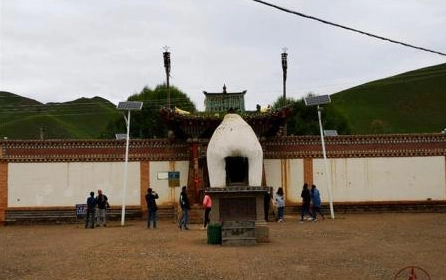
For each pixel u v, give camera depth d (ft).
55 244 82.89
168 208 132.87
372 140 136.67
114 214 131.64
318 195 116.47
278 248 72.02
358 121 416.87
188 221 119.96
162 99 270.67
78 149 132.77
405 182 136.15
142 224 119.96
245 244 75.51
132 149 133.90
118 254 69.36
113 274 56.03
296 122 247.29
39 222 129.49
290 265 59.31
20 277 55.26
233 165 81.87
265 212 82.38
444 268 57.21
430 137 137.18
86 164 132.77
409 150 136.87
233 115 81.41
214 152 78.54
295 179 135.23
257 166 79.05
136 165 133.80
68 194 131.64
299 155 135.74
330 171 136.05
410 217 120.67
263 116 129.90
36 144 131.95
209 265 59.98
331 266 58.65
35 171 131.54
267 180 134.72
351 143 136.67
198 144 130.93
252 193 77.51
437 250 69.15
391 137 136.98
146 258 65.67
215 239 77.36
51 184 131.54
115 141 133.49
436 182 136.15
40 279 54.13
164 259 64.59
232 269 57.47
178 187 133.49
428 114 420.36
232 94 139.23
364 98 458.09
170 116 128.06
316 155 136.05
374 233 88.48
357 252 68.08
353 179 135.85
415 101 439.63
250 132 79.66
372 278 52.39
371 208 135.33
